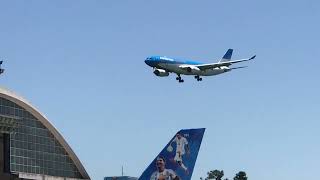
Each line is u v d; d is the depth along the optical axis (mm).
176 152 54156
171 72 140250
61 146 137500
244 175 188125
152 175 54469
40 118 133125
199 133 53688
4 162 126562
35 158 131750
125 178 155125
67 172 137875
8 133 127188
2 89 125750
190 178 53250
